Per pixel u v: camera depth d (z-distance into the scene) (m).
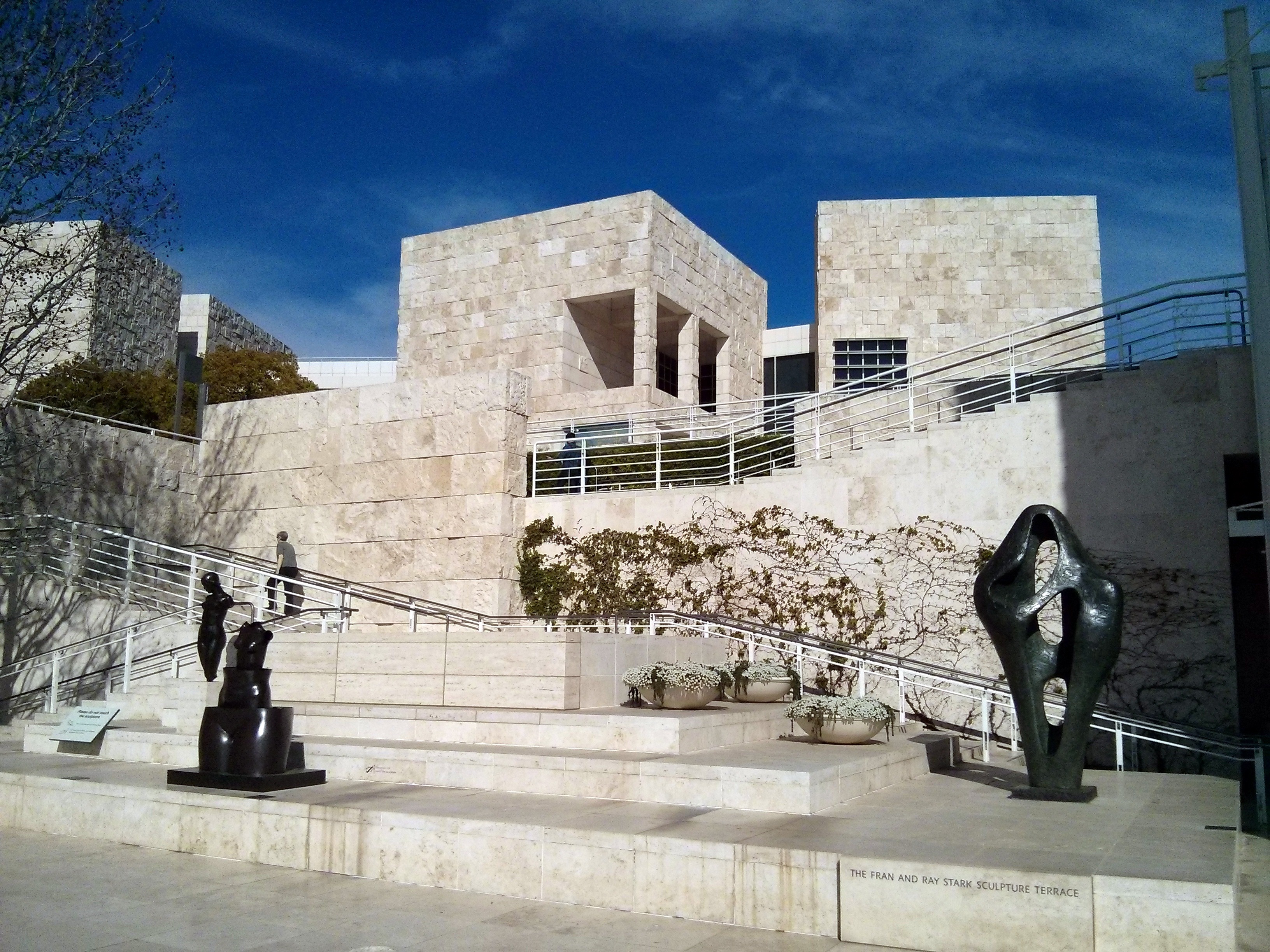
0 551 18.38
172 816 9.23
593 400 27.31
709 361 34.66
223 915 7.02
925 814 8.62
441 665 12.23
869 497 16.84
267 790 9.43
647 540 18.59
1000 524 15.70
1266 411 9.43
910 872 6.34
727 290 31.77
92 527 18.55
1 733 15.48
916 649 16.03
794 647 16.72
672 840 7.09
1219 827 7.98
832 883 6.56
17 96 17.08
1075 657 9.62
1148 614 14.47
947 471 16.23
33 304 18.83
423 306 30.64
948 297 29.30
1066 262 29.05
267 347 59.03
